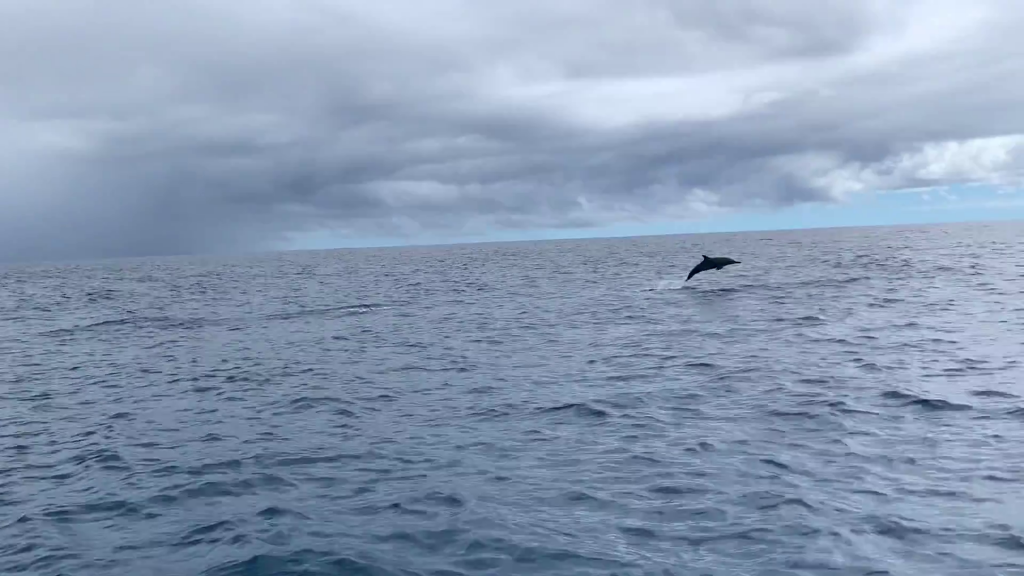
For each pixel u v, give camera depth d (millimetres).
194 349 29375
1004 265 53875
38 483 13133
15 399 20609
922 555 9117
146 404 19359
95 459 14383
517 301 43906
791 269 57625
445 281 64125
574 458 13336
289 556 9664
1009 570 8688
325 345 29047
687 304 37969
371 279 70062
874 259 66312
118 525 11039
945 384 17422
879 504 10656
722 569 8977
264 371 23484
